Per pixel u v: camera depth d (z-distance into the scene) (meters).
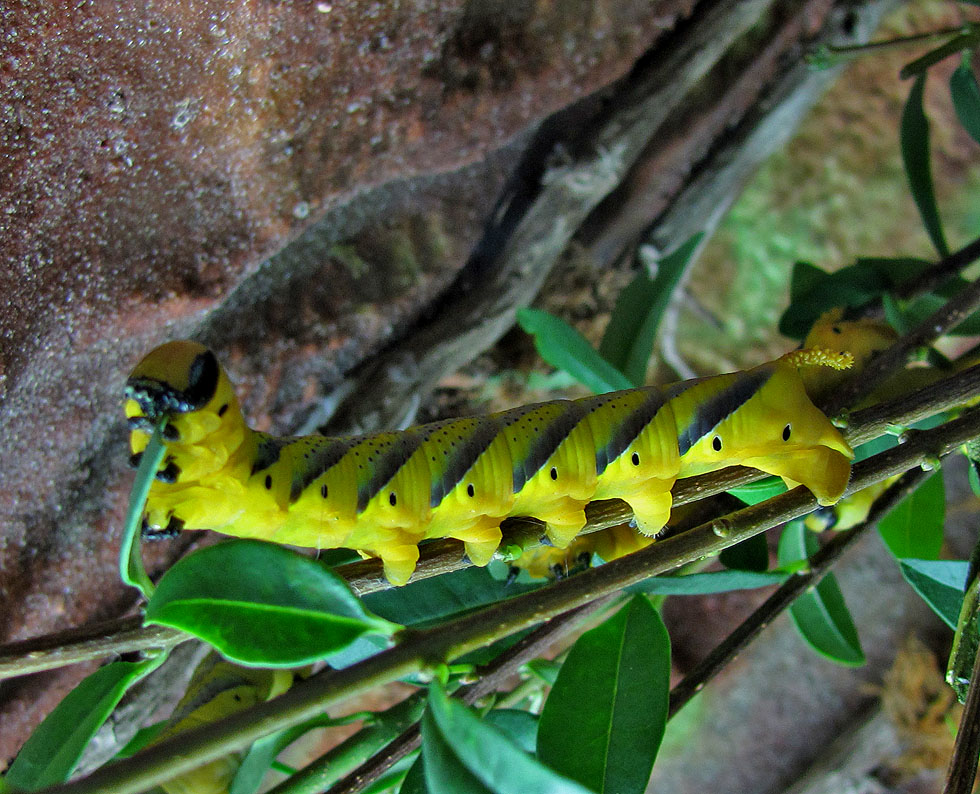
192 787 0.19
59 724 0.16
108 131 0.21
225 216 0.24
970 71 0.24
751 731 0.44
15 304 0.22
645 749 0.16
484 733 0.12
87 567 0.26
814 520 0.23
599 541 0.23
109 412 0.25
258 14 0.21
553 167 0.29
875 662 0.43
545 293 0.32
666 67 0.29
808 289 0.27
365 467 0.17
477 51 0.25
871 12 0.33
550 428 0.18
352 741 0.19
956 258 0.25
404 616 0.20
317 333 0.28
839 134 0.41
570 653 0.17
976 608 0.16
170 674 0.27
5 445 0.24
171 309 0.23
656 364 0.42
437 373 0.30
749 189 0.41
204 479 0.16
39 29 0.19
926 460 0.17
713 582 0.18
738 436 0.19
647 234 0.33
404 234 0.29
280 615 0.14
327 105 0.23
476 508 0.18
